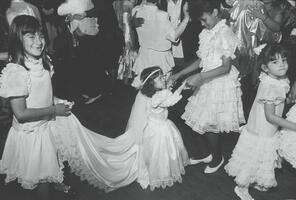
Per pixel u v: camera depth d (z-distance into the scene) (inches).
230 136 172.2
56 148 112.2
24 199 129.3
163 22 169.9
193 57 221.8
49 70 109.3
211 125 135.8
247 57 190.2
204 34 133.3
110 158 136.2
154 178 130.6
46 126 109.0
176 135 136.1
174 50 200.5
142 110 137.5
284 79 117.7
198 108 138.7
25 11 177.0
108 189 131.6
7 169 109.5
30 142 105.9
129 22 213.8
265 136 119.8
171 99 128.6
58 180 110.8
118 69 227.6
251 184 132.1
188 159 143.5
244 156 122.7
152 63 176.6
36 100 104.7
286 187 133.6
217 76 134.1
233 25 185.2
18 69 100.7
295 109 124.8
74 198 128.3
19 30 99.8
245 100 202.8
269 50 114.9
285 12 195.5
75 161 122.4
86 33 211.6
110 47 221.9
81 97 217.2
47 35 236.2
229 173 126.9
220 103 134.3
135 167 137.8
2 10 199.3
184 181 138.0
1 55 119.7
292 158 119.7
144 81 133.2
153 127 131.5
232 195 129.1
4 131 174.9
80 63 216.2
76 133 123.0
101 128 183.3
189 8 132.6
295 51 188.9
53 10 246.4
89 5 209.9
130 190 133.0
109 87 224.7
